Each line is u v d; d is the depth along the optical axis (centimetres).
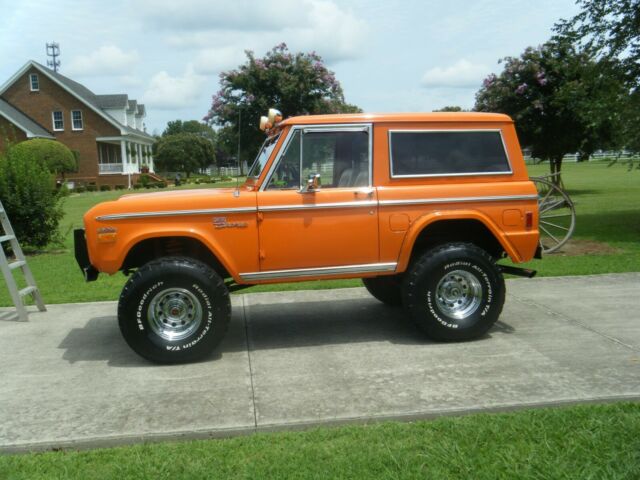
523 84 1919
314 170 530
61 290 839
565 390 425
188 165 7000
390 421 392
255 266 524
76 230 544
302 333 596
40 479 334
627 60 1156
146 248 573
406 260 539
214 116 1484
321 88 1919
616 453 335
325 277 534
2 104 4384
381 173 535
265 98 1766
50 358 542
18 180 1188
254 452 354
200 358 520
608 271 829
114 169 4816
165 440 379
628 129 1125
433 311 538
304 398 430
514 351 516
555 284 763
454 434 365
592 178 3319
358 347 545
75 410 423
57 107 4678
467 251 537
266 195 519
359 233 530
